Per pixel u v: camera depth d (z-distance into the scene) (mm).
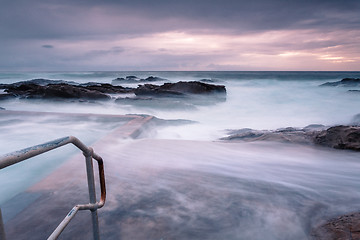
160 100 16625
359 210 2629
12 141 6531
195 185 3291
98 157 1803
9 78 58062
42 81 41344
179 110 15352
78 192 2928
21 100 17391
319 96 23703
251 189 3197
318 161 4453
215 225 2398
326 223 2387
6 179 4031
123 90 23328
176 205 2748
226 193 3068
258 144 5578
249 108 17703
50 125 7883
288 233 2295
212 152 4922
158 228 2332
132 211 2611
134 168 3887
